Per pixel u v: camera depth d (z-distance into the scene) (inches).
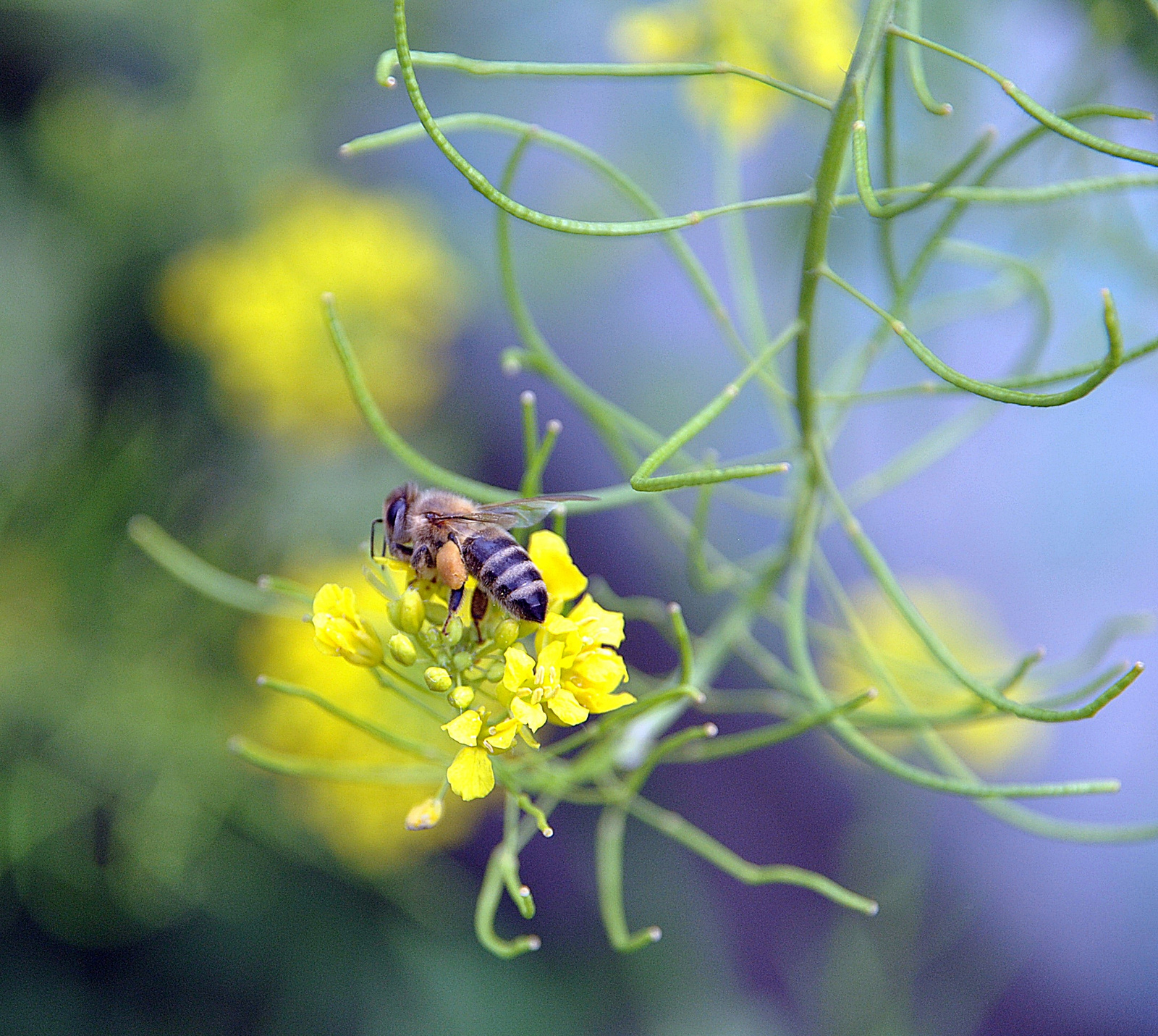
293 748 12.5
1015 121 12.2
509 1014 14.2
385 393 14.9
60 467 13.1
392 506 11.0
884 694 11.5
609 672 10.2
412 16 15.1
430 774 10.8
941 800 14.2
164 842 12.8
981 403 11.5
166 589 13.0
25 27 14.9
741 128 11.9
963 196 10.6
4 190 14.5
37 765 12.9
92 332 14.7
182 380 14.9
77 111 14.4
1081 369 10.4
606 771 11.0
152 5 14.7
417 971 14.1
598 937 15.0
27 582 13.0
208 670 13.1
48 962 13.6
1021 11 12.3
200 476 13.3
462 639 10.5
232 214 15.3
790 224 12.5
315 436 14.7
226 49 14.9
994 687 10.7
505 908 15.4
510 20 15.2
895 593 10.4
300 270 14.3
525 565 10.5
